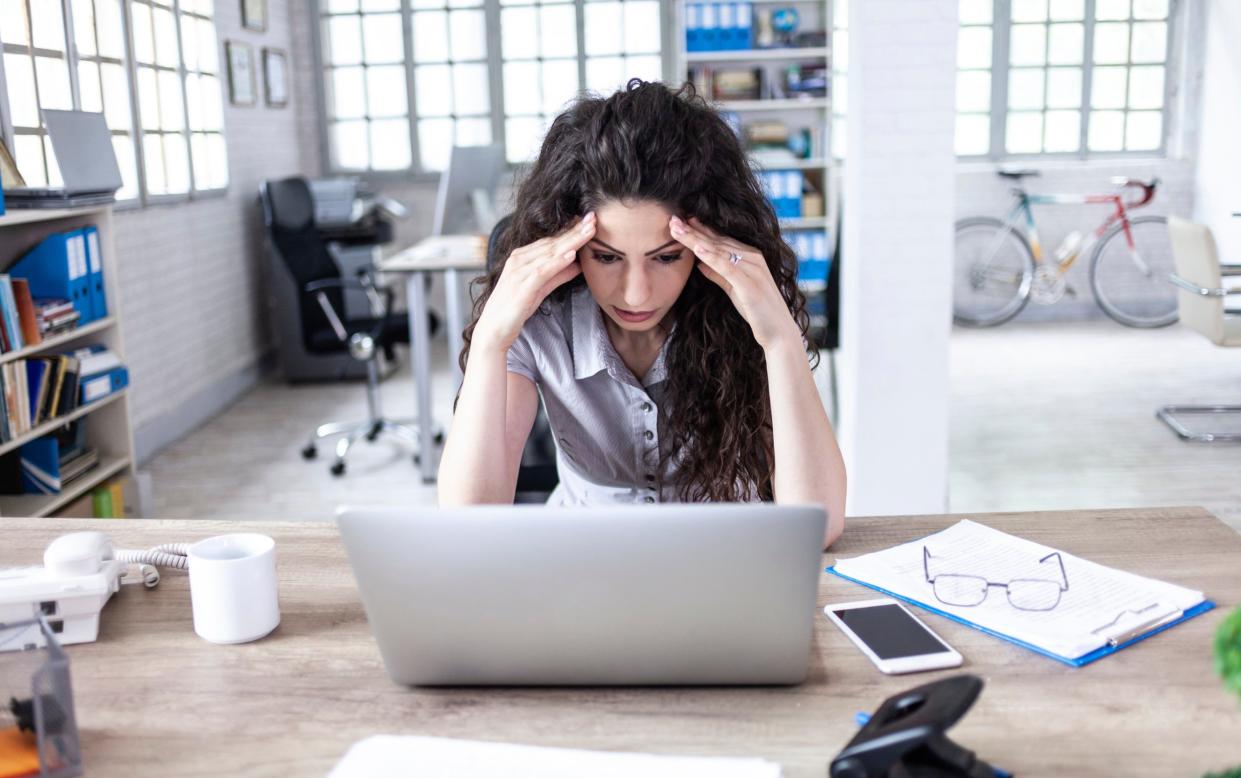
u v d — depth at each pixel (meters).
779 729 0.93
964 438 4.67
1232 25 6.64
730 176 1.34
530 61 7.12
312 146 7.20
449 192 4.93
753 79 6.77
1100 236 7.16
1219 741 0.90
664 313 1.37
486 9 7.06
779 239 1.43
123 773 0.88
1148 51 7.22
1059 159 7.39
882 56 3.23
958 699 0.83
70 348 3.56
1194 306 4.69
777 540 0.92
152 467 4.57
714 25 6.67
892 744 0.80
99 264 3.55
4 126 3.40
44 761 0.86
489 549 0.93
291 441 4.96
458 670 1.00
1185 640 1.07
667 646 0.97
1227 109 6.72
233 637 1.11
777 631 0.96
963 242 7.33
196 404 5.27
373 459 4.66
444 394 5.84
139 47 4.68
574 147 1.32
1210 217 6.96
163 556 1.29
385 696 1.01
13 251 3.33
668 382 1.50
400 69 7.17
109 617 1.18
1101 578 1.20
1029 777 0.85
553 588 0.95
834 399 4.36
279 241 4.85
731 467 1.50
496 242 1.74
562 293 1.48
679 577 0.94
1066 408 5.12
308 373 6.13
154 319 4.80
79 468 3.47
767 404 1.51
